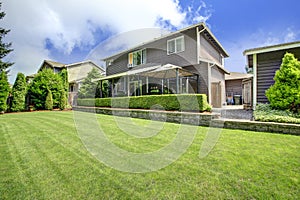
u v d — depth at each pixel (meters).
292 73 6.62
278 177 2.48
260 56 8.66
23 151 3.64
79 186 2.32
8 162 3.07
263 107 7.58
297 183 2.32
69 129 5.83
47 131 5.55
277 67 8.26
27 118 8.91
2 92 12.89
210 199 2.04
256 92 8.73
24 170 2.77
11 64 20.59
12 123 7.30
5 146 3.98
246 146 3.82
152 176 2.57
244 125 5.58
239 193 2.13
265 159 3.10
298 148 3.66
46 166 2.91
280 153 3.38
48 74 15.83
